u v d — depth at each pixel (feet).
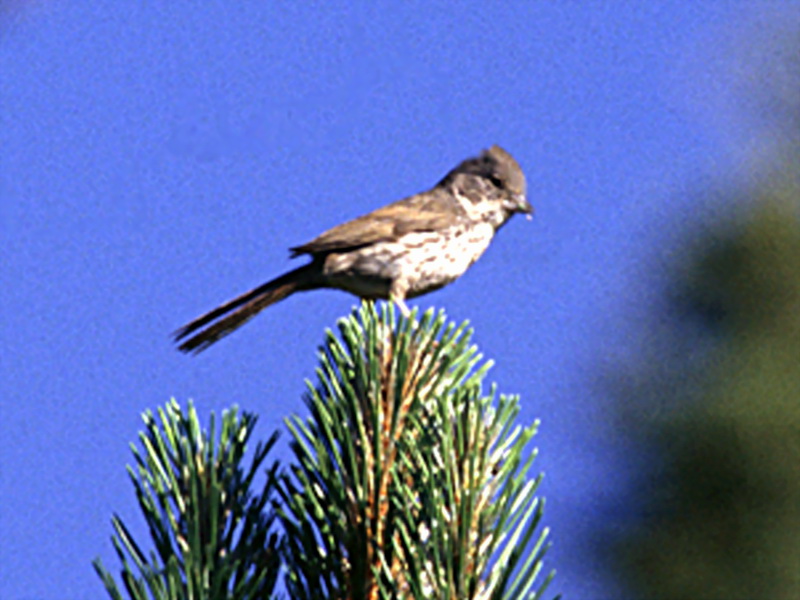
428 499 21.63
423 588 21.95
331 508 22.56
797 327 51.78
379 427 22.67
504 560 21.18
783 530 48.73
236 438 23.02
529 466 21.59
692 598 48.65
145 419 22.98
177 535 22.00
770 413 50.01
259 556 22.22
